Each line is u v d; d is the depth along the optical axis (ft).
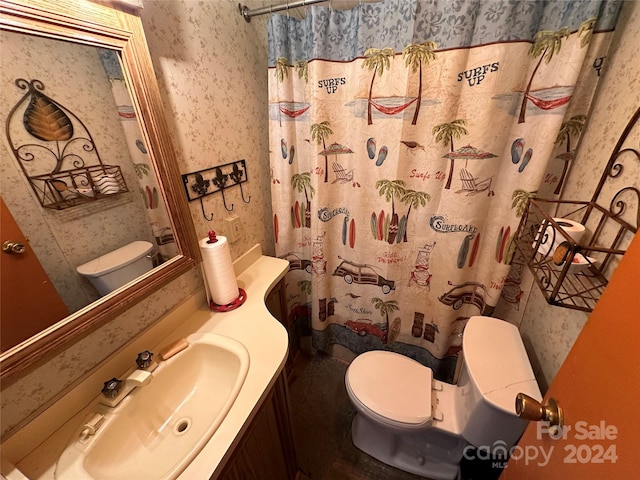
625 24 2.47
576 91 2.84
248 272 4.30
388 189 3.95
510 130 3.16
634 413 1.22
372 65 3.42
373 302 5.02
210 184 3.48
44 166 1.91
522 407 1.87
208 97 3.26
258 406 2.38
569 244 2.13
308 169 4.43
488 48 2.87
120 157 2.35
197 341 2.96
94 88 2.11
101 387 2.43
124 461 2.23
